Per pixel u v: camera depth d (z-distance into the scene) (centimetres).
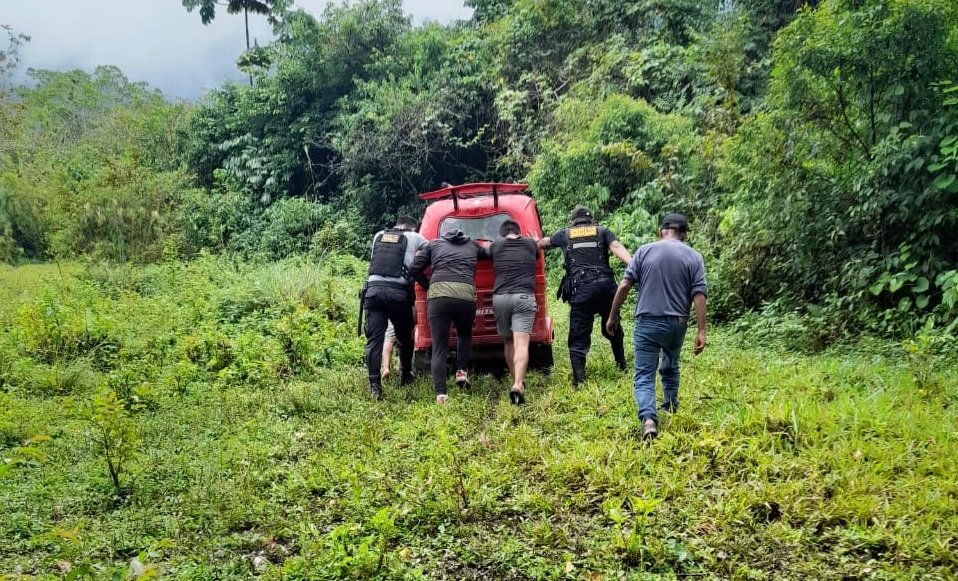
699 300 492
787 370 609
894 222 690
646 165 1278
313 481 452
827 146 759
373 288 671
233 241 1934
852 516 356
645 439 468
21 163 2456
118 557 374
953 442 423
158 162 2259
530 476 439
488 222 729
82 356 841
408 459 483
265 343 862
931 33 658
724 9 1788
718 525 357
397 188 2011
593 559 337
